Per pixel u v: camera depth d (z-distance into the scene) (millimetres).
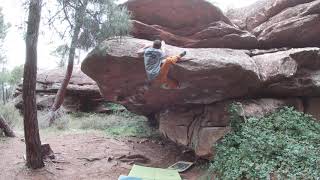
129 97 5809
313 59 5035
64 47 5066
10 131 6211
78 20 4703
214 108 5230
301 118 4980
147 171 4945
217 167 4645
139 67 4766
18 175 4840
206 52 4859
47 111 8344
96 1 4754
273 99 5273
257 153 4418
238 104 4973
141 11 5305
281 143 4438
